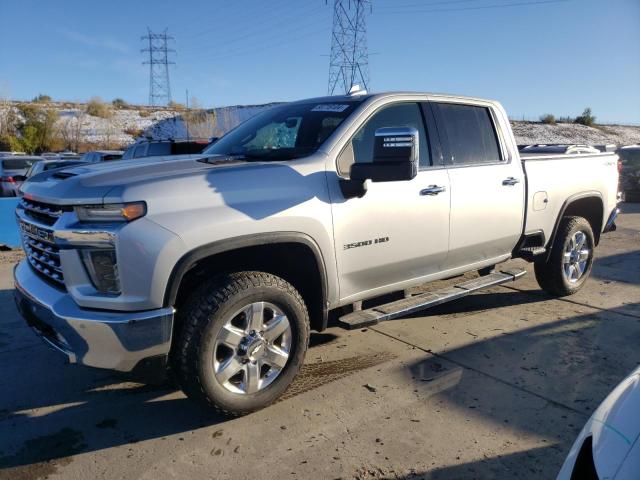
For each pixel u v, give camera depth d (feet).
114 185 9.84
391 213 12.99
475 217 15.14
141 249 9.50
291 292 11.37
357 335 16.12
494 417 11.34
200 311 10.23
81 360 9.91
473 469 9.62
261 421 11.32
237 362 10.83
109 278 9.73
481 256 16.12
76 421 11.49
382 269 13.20
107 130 156.04
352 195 12.10
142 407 12.05
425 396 12.30
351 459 9.96
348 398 12.26
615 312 18.02
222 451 10.28
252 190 10.84
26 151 133.28
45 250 10.73
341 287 12.51
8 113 139.13
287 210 11.09
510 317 17.61
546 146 43.21
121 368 9.83
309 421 11.29
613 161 20.80
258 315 10.92
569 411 11.57
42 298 10.43
